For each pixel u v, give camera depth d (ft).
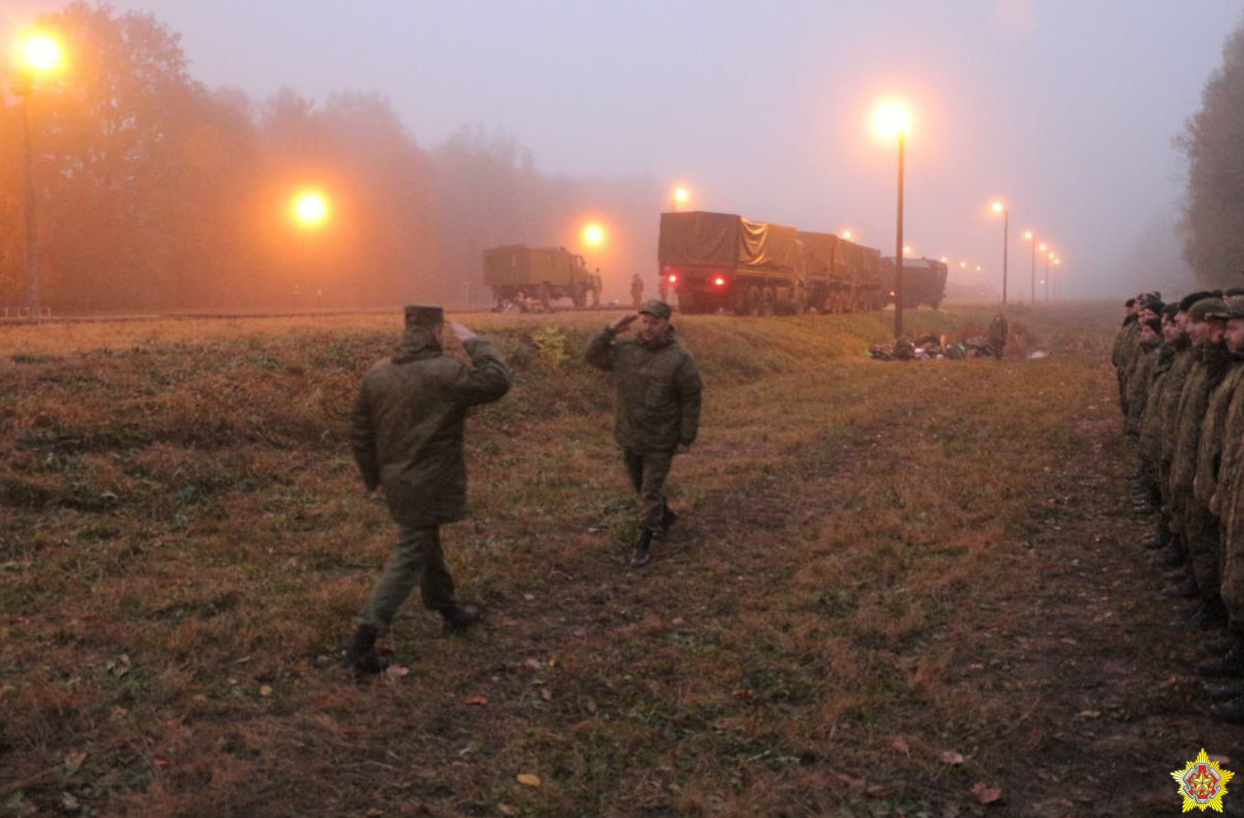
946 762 13.17
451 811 11.69
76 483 23.97
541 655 16.79
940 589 20.44
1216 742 13.61
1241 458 14.11
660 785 12.51
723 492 30.12
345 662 15.53
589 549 23.16
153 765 12.25
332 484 27.91
